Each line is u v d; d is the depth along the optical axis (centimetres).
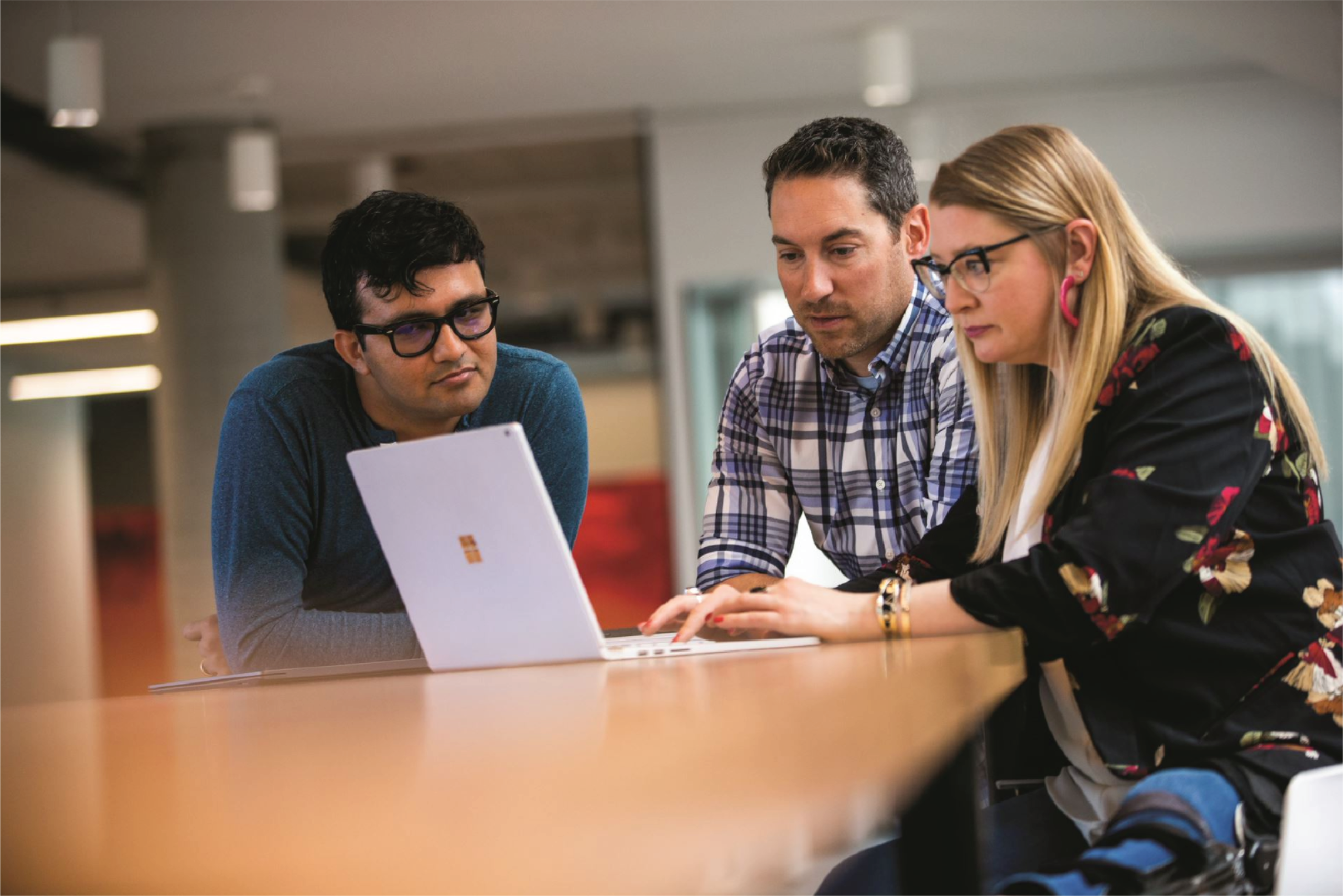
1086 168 150
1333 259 702
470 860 52
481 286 199
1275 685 130
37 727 122
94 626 1296
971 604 139
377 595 217
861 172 207
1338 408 698
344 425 210
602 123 732
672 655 146
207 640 208
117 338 1170
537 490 141
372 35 573
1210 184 698
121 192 792
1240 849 116
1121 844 110
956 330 167
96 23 542
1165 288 148
